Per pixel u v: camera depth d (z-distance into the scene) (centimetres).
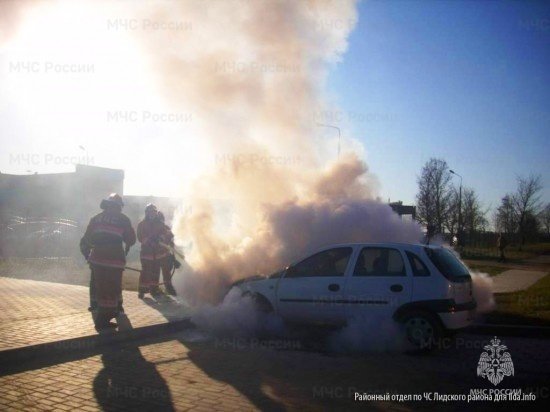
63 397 505
